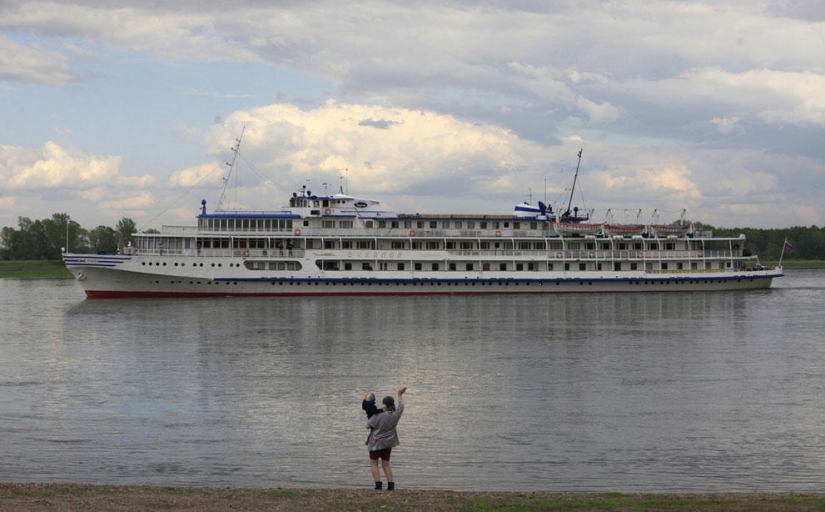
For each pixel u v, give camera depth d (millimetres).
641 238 141875
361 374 60125
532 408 49062
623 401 51062
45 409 49312
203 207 129000
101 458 38969
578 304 117500
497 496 30047
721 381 57625
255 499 29109
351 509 27641
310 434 43219
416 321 94250
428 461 38312
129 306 113125
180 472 36781
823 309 111875
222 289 126000
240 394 53281
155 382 57469
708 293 140625
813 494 30984
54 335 82562
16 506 27516
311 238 130125
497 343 76188
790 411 48562
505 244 139125
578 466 37594
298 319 96312
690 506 28312
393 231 134000
